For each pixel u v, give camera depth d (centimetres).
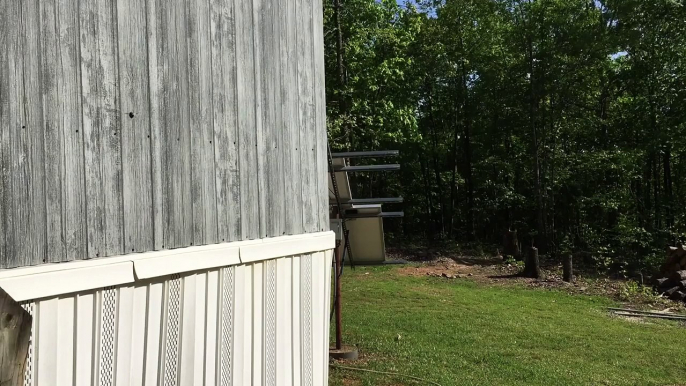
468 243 2500
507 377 750
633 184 2550
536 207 2489
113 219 267
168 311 299
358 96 2188
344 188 720
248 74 373
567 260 1594
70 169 246
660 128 2233
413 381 703
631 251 2053
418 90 2972
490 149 2916
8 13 221
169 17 306
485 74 2600
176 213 307
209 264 324
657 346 952
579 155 2334
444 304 1242
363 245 874
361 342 894
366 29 2209
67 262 243
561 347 928
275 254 389
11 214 221
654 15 2175
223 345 339
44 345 232
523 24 2348
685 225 2142
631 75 2347
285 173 417
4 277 214
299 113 441
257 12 386
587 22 2258
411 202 3167
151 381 288
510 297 1367
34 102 230
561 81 2327
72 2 249
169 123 304
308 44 460
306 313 441
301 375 430
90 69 257
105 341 261
